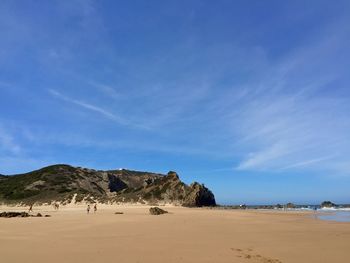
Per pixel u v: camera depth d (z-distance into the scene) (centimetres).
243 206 11225
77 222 2809
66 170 12950
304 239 1800
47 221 2936
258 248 1462
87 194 10281
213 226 2542
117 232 2022
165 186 9944
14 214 3819
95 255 1229
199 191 9462
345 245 1580
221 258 1223
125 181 15050
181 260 1175
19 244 1484
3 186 11662
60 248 1377
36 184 11406
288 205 11331
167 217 3575
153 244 1515
